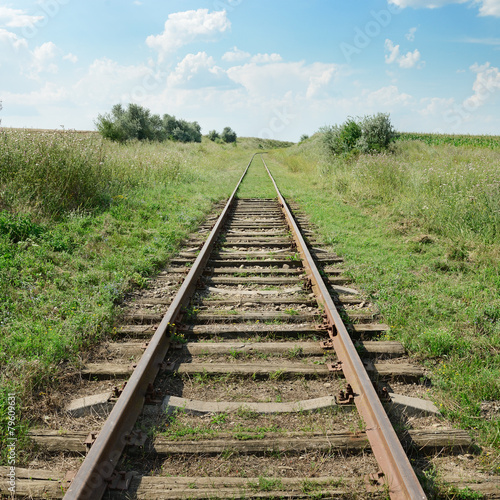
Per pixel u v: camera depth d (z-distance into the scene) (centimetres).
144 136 3381
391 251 755
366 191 1261
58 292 542
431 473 260
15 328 445
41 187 886
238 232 913
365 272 639
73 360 390
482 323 472
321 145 2522
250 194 1524
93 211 957
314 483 247
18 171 872
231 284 602
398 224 909
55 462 272
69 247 720
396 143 2298
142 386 328
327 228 929
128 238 803
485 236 748
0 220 711
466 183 963
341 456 273
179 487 244
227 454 274
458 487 247
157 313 495
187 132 5184
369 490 239
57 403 331
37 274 587
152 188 1374
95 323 454
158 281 619
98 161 1134
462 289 566
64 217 861
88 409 323
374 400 293
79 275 603
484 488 247
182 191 1415
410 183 1191
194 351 405
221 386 355
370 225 945
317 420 309
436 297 540
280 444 279
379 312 505
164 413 314
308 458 272
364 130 2147
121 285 575
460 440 283
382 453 260
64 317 486
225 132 8938
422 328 457
